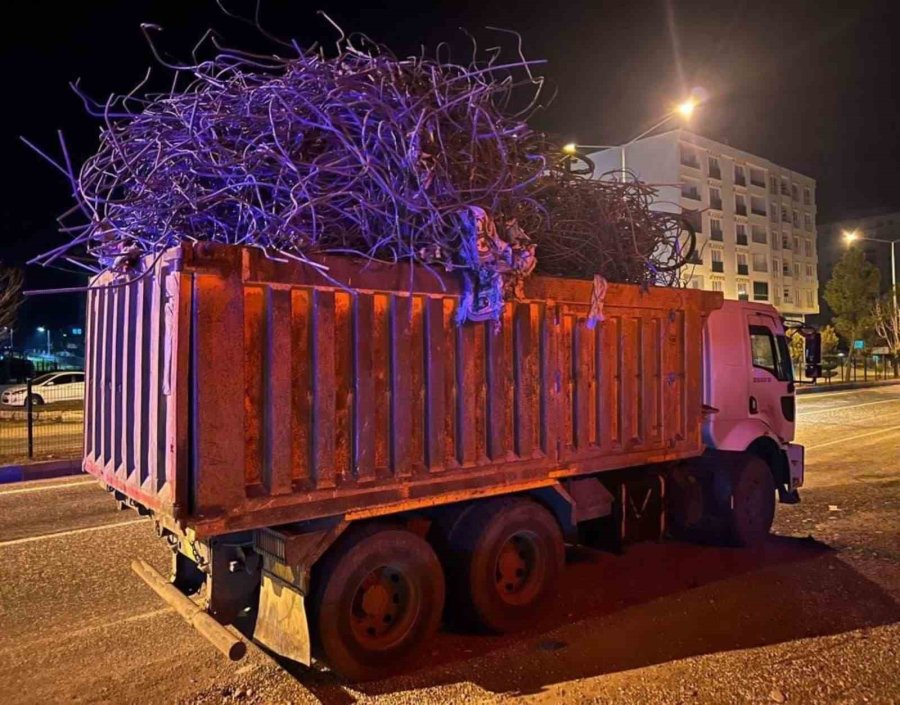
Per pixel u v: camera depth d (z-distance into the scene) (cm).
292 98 414
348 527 422
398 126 416
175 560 486
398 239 423
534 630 490
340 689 407
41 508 888
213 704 391
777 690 399
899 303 4653
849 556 662
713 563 643
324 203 404
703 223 5269
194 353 353
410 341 431
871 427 1764
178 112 439
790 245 6203
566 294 514
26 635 486
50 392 2400
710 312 644
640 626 495
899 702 385
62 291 361
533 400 496
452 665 437
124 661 446
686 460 700
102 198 447
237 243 428
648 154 5188
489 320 465
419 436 438
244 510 367
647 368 585
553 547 514
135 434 415
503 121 489
